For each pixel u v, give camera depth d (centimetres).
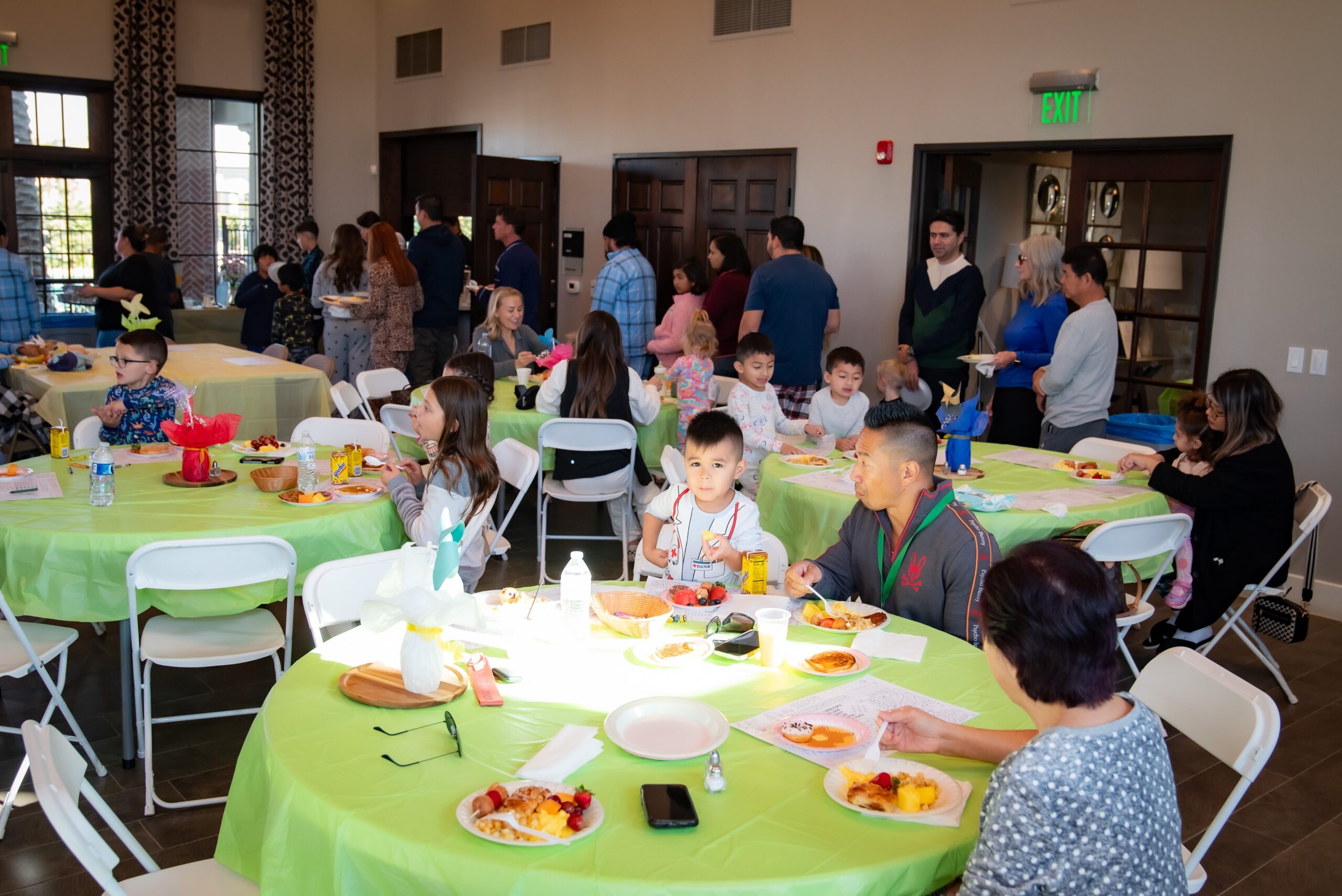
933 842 142
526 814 141
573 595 209
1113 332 434
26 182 920
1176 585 373
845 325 643
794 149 661
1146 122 503
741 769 161
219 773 292
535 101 859
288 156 1023
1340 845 278
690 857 136
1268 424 358
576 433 439
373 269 654
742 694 190
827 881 133
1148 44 498
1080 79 516
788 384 548
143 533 277
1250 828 285
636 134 770
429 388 311
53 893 238
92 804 178
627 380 461
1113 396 536
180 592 279
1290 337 463
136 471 348
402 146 1055
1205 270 491
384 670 195
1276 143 461
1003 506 319
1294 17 451
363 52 1046
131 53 934
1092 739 131
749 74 682
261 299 836
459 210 990
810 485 349
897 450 231
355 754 163
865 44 614
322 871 146
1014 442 496
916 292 559
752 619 225
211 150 1011
